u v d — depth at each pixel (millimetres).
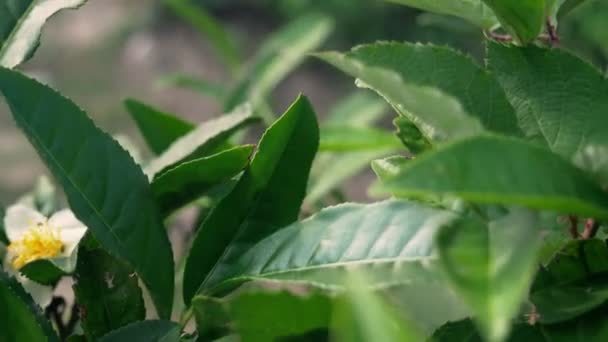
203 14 1027
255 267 469
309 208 795
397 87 419
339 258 447
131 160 493
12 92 475
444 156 392
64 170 481
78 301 485
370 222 449
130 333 471
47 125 479
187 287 492
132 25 3980
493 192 394
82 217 481
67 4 503
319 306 438
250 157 509
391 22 3373
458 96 470
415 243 437
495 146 399
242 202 498
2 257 563
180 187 507
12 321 460
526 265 382
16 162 3059
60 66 3756
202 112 3488
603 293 441
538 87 475
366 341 378
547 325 441
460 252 396
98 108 3447
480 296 379
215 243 494
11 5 507
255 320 448
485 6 519
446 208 449
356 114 1140
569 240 453
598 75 468
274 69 1018
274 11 3939
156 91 3611
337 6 3434
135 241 490
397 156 491
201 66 3764
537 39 508
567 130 465
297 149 499
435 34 3023
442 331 450
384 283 429
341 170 819
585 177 410
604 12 1121
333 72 3570
